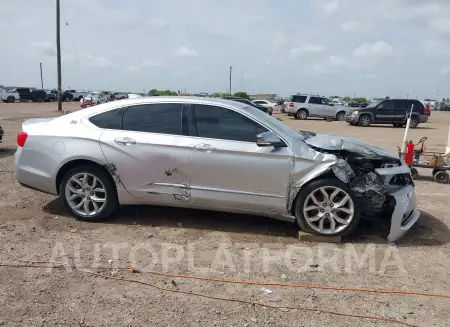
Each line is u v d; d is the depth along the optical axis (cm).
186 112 529
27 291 363
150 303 351
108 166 527
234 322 326
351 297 370
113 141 527
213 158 507
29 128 566
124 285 380
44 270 404
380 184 504
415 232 543
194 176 514
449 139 917
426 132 2316
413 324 331
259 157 500
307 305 355
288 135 517
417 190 805
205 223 554
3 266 409
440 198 735
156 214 583
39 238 484
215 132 517
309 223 500
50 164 543
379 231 540
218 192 512
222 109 525
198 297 363
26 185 562
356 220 495
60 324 317
